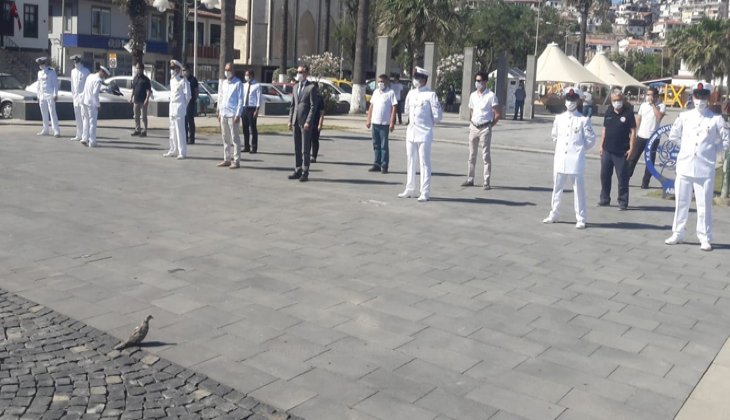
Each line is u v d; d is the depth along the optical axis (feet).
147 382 17.11
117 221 32.35
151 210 34.86
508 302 23.53
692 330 21.79
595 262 29.01
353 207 37.60
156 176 44.47
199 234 30.60
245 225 32.58
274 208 36.50
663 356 19.69
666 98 239.91
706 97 31.42
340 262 27.22
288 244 29.53
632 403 16.81
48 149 54.29
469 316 22.08
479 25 212.43
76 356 18.43
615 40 556.51
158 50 192.95
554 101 166.20
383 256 28.32
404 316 21.84
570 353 19.61
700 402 17.01
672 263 29.45
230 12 75.15
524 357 19.21
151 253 27.50
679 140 34.65
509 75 147.54
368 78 231.30
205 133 72.08
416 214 36.63
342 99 124.57
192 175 45.42
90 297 22.62
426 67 110.93
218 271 25.55
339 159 56.95
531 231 34.12
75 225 31.32
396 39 118.93
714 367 19.08
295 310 22.00
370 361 18.56
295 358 18.61
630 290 25.48
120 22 186.91
